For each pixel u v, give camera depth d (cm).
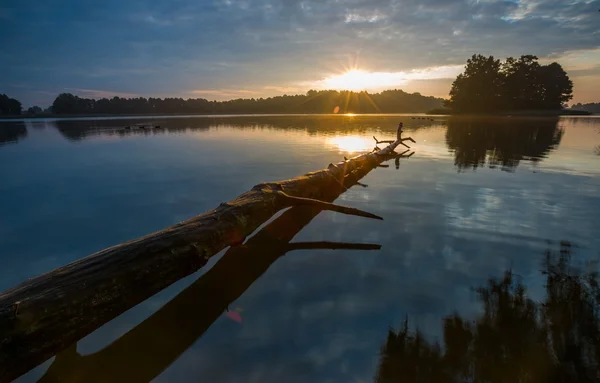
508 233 360
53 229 392
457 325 210
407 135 1678
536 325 207
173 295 259
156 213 449
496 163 806
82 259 232
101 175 698
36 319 180
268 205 387
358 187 582
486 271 278
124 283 222
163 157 934
